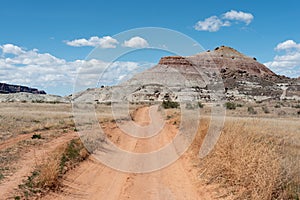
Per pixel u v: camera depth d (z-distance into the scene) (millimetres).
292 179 8438
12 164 12492
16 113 38812
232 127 15117
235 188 9586
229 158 11039
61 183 10766
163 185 11078
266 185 8141
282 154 10945
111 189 10625
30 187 9820
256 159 9406
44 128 24672
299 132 18938
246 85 98250
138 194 10078
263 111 48219
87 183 11297
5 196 8852
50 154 14320
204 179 11344
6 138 19078
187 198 9711
